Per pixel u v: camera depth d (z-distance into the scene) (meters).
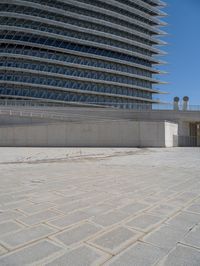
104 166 11.23
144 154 19.27
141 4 77.62
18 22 59.47
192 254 2.81
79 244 3.06
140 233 3.40
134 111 38.03
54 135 31.00
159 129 29.03
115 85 68.69
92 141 30.31
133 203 4.91
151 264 2.59
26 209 4.50
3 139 32.66
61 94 61.91
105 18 71.12
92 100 65.50
